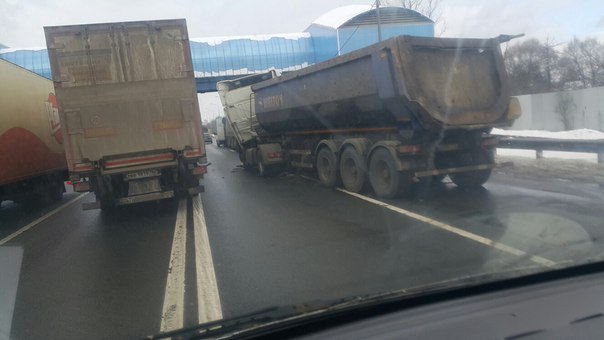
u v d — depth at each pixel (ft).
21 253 22.74
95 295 15.97
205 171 32.35
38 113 41.14
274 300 14.20
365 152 31.60
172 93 31.04
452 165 29.50
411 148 27.86
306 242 20.65
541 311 8.97
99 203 30.42
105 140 30.22
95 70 29.89
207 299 14.73
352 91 30.86
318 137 39.34
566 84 71.97
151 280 17.21
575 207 23.21
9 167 34.17
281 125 44.80
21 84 37.68
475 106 28.22
